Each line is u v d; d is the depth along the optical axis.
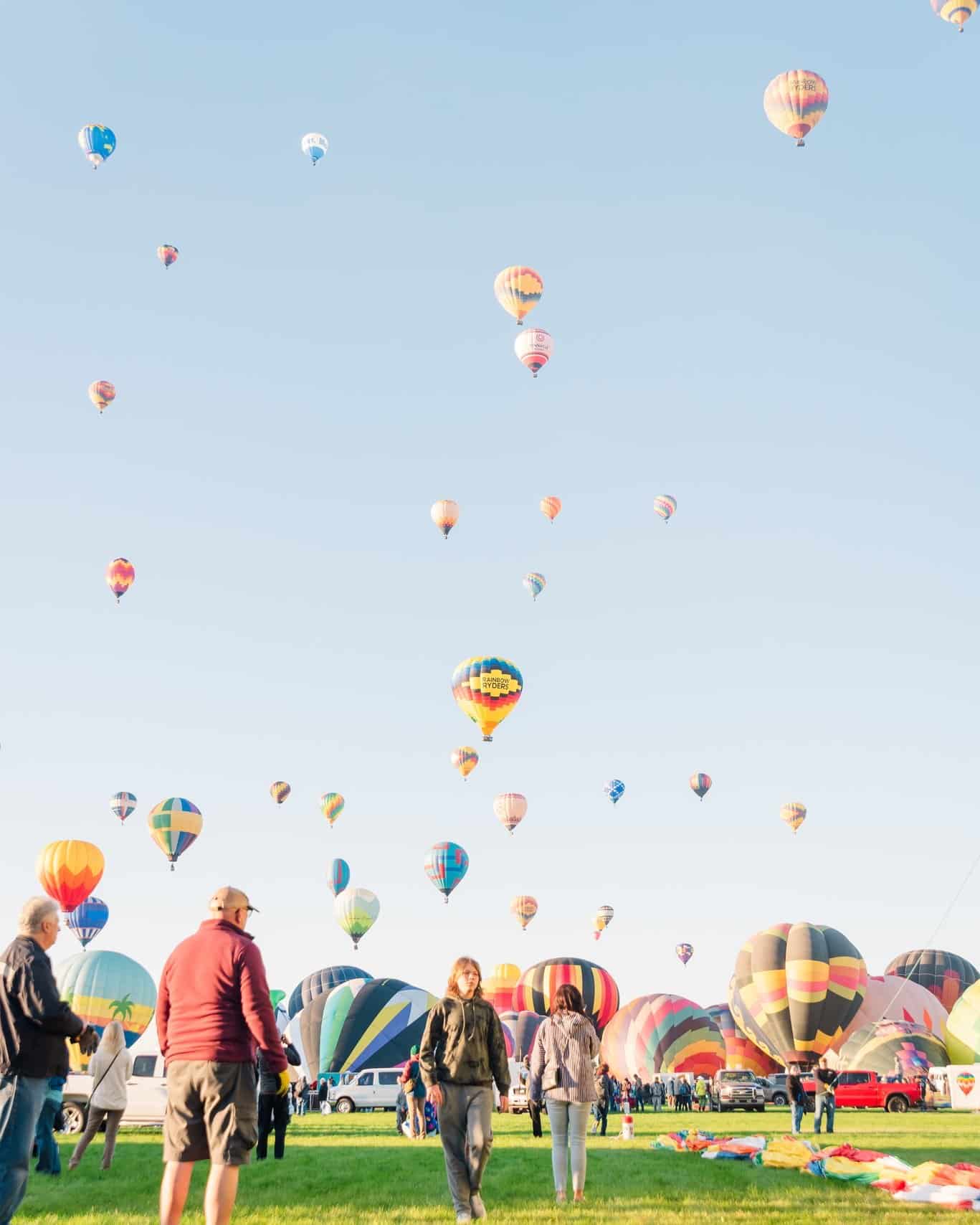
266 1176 13.14
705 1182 12.25
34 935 6.95
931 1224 9.12
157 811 54.16
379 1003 61.41
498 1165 14.38
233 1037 6.57
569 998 11.04
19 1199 6.55
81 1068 45.25
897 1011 70.06
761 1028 61.81
